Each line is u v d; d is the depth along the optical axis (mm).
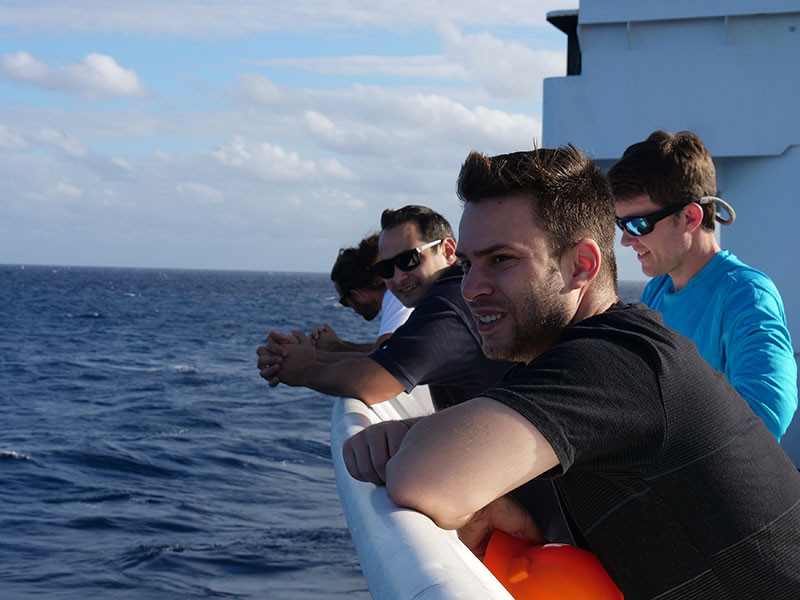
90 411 22094
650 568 1303
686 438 1252
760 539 1296
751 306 2367
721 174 5293
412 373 2553
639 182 2523
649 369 1242
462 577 942
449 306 2615
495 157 1386
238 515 12250
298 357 2811
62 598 8961
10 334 47062
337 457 1889
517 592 1444
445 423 1218
